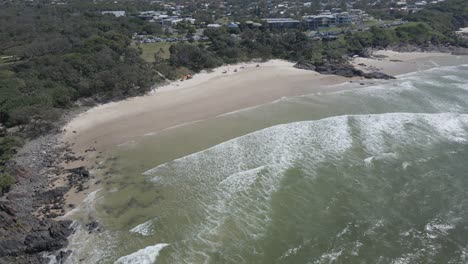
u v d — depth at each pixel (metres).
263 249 34.25
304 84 85.12
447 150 50.31
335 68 96.62
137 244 35.50
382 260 32.31
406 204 39.81
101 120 65.62
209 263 32.88
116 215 39.66
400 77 90.69
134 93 77.88
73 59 84.19
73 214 39.94
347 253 33.28
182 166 48.31
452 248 33.50
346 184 43.47
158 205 41.09
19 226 37.28
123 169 48.59
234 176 45.50
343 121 59.44
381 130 56.31
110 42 97.81
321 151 50.69
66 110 69.19
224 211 39.69
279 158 49.16
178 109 69.94
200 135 57.38
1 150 52.72
